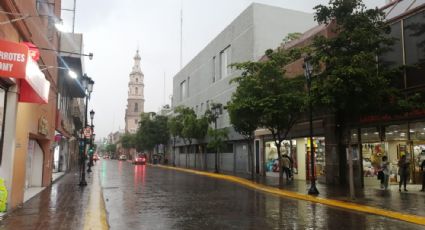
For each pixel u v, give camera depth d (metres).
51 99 20.50
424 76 16.52
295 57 20.92
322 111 22.36
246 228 9.92
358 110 14.81
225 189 20.64
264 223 10.63
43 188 19.03
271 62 20.30
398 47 17.95
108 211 12.71
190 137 40.00
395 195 16.14
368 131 19.56
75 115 46.47
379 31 15.34
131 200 15.61
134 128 144.00
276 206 14.10
